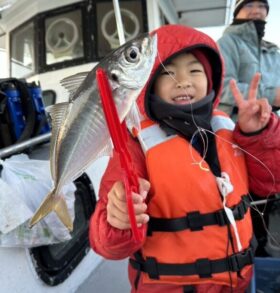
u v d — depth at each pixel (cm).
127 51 79
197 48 146
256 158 148
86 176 246
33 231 169
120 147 85
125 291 228
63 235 181
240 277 138
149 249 136
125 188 90
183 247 133
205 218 134
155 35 83
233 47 272
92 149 87
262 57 279
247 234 142
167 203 135
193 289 134
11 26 523
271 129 144
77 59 457
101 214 122
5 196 154
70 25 461
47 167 188
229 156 148
